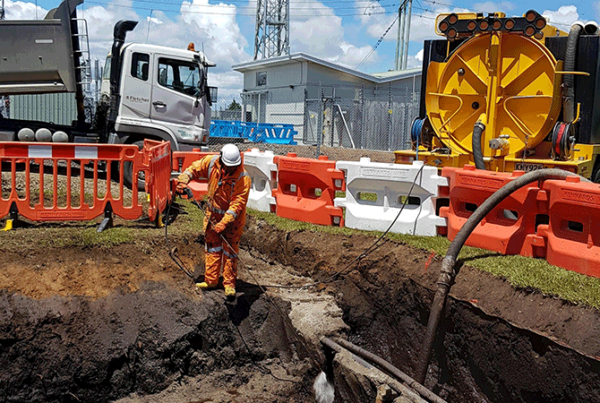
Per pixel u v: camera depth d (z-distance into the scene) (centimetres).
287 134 2542
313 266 728
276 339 636
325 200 789
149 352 561
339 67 2752
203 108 1172
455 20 802
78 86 1144
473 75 837
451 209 683
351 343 585
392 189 740
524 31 752
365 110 2469
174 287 615
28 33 1073
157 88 1109
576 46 746
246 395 565
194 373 584
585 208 522
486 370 521
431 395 484
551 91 759
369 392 516
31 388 512
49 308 537
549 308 481
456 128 861
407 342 621
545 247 584
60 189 950
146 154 715
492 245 624
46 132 1140
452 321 562
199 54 1140
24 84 1099
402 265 642
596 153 805
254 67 3078
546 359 461
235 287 664
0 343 507
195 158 1058
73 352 526
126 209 709
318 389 575
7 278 549
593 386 423
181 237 709
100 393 533
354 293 677
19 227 680
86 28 1129
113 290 580
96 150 690
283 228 789
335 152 2128
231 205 598
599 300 465
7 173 1024
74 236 646
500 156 802
